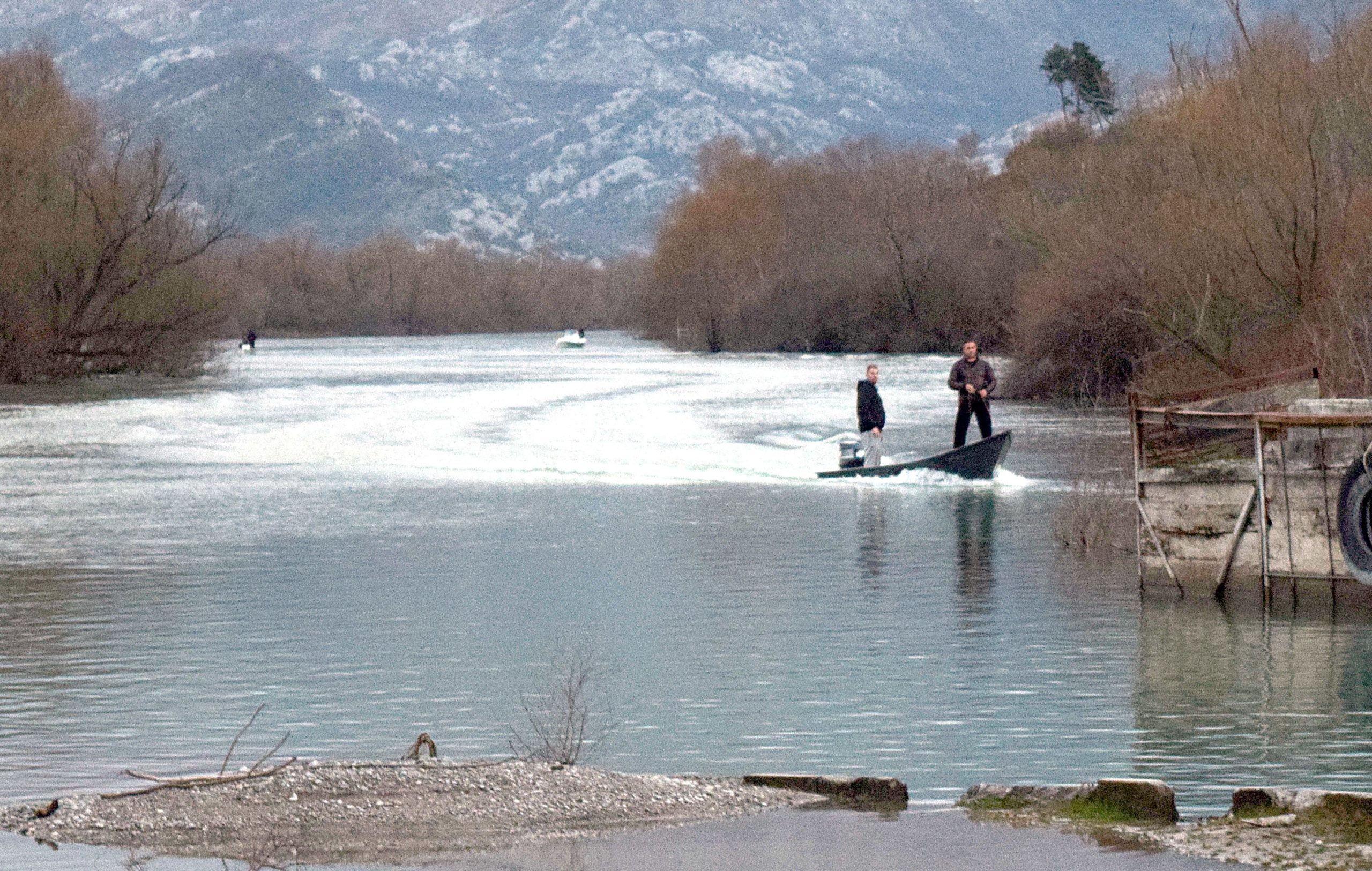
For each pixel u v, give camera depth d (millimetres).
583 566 34906
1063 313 89875
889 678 23688
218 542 38906
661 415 81250
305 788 16562
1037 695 22547
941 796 17484
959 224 158000
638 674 24109
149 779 16797
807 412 82938
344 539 39375
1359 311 55781
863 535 39531
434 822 15609
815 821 15781
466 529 41156
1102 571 33688
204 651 25969
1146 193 87625
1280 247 63938
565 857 14570
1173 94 85375
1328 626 27438
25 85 112750
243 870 14227
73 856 14688
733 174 188750
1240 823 15438
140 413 85625
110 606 30125
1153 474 30922
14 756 19469
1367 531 28156
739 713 21609
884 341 160625
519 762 17578
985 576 33188
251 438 70188
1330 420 28484
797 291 169000
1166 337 75625
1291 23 68812
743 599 30656
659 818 15820
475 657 25469
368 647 26234
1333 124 63875
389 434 72000
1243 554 30016
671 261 183375
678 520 42781
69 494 49625
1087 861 14250
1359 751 19422
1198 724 20859
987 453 51031
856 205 174375
